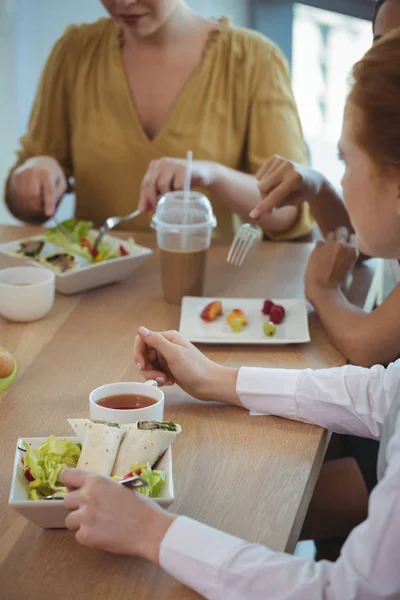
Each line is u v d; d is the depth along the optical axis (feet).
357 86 3.16
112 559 2.94
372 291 5.70
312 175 5.69
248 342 4.75
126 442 3.26
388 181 3.17
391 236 3.34
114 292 5.53
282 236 6.91
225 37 7.22
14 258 5.78
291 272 5.91
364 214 3.32
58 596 2.75
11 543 3.00
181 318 4.99
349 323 4.75
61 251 5.79
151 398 3.76
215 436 3.78
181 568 2.79
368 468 5.35
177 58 7.16
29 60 10.63
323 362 4.64
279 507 3.24
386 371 3.92
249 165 7.31
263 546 2.87
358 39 13.98
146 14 6.63
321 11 13.96
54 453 3.20
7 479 3.38
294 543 3.13
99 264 5.42
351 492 4.91
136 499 2.94
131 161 7.32
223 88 7.21
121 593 2.78
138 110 7.30
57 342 4.73
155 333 4.13
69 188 7.91
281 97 7.22
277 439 3.78
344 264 5.25
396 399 3.27
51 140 7.59
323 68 14.47
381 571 2.64
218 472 3.47
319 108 14.80
